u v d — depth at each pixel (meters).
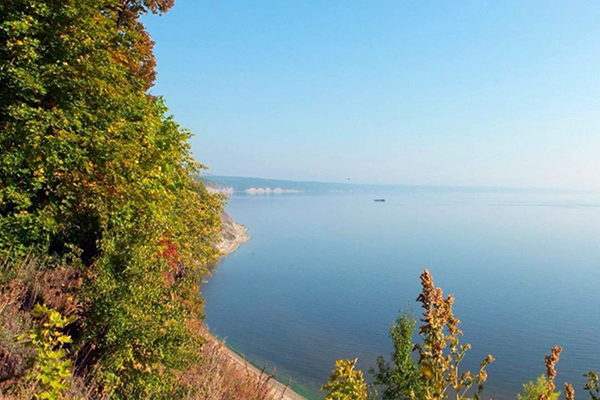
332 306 65.81
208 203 24.28
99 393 7.94
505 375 41.19
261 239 155.12
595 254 137.50
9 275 9.86
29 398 4.86
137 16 24.33
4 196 11.29
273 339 48.22
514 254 133.62
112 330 8.54
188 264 18.83
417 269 103.00
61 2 12.45
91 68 12.23
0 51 11.70
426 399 3.37
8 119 11.56
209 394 9.82
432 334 3.37
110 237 9.54
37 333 4.91
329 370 39.69
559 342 52.59
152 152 14.38
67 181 11.95
